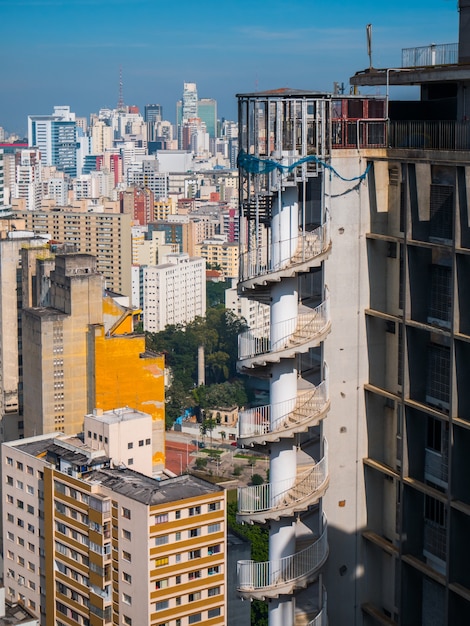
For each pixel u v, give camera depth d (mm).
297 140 69125
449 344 65688
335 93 72625
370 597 73312
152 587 148625
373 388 70688
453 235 63000
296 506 70000
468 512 63594
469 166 62094
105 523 154125
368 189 69812
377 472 72250
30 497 173125
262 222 73250
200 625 152625
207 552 151625
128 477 158750
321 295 71062
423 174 66312
